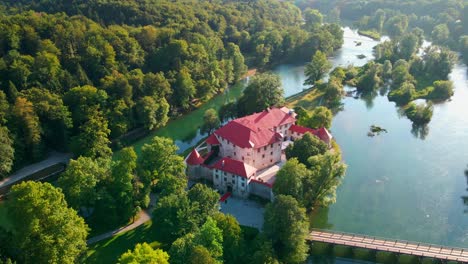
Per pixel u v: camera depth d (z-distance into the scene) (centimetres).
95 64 19462
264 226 10869
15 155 15250
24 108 15362
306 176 12381
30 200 9069
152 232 11900
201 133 17925
